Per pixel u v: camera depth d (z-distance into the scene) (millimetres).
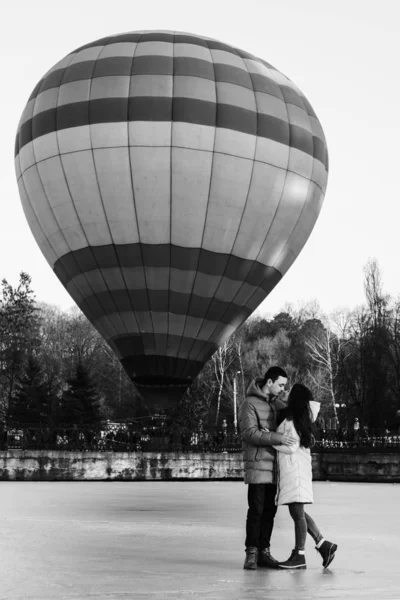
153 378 41531
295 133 41312
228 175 38969
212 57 40750
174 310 40312
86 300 41719
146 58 39875
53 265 42656
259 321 118062
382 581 8609
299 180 41344
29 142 41312
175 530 14438
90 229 39656
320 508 21375
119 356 42656
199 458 45500
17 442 47969
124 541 12414
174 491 30812
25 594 7570
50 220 41000
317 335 98375
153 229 39062
